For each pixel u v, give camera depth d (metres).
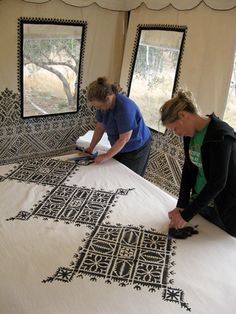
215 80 2.59
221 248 1.52
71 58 3.11
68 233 1.56
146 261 1.42
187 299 1.23
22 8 2.69
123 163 2.46
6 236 1.51
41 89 3.04
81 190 1.94
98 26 3.14
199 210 1.52
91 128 3.53
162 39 2.93
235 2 2.33
